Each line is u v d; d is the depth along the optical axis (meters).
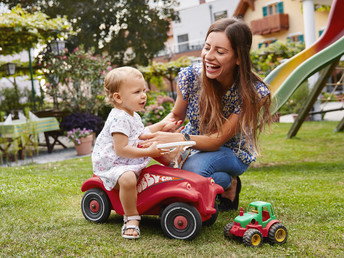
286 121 12.94
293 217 2.95
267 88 2.78
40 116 9.43
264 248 2.28
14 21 8.30
